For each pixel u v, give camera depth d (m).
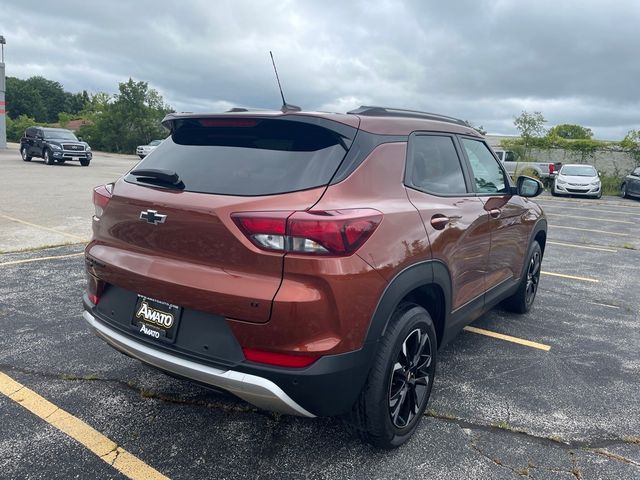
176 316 2.48
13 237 7.85
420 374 2.96
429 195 3.02
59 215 10.08
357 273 2.31
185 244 2.45
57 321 4.44
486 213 3.61
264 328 2.25
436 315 3.17
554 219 13.96
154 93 54.59
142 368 3.65
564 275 7.23
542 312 5.41
